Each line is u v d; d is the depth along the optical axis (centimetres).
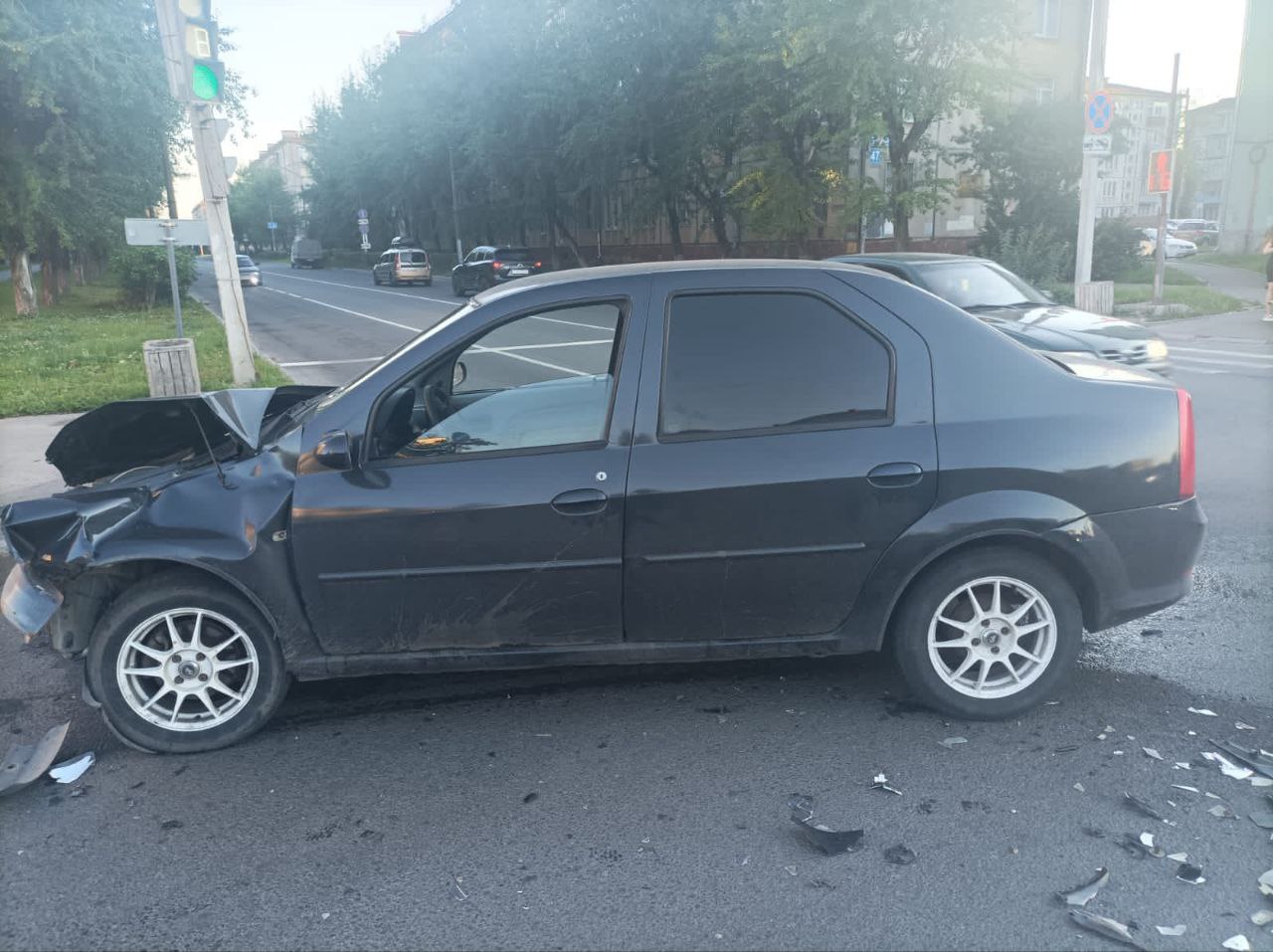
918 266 978
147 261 2775
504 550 344
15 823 315
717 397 346
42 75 2267
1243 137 3772
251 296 3666
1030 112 2433
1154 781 321
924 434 344
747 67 2267
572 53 2894
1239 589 501
